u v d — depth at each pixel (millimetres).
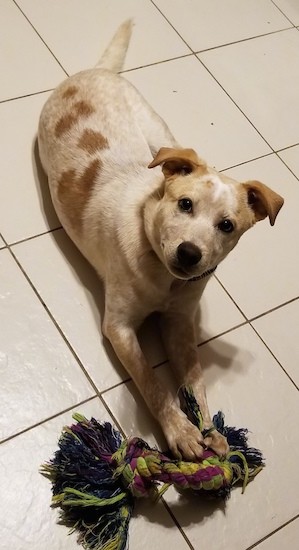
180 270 1250
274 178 2047
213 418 1479
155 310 1496
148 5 2316
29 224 1674
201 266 1240
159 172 1480
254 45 2387
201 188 1256
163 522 1340
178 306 1482
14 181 1736
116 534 1265
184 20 2340
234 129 2109
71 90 1611
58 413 1410
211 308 1701
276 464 1504
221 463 1335
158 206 1324
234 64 2293
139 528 1317
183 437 1346
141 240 1376
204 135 2053
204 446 1352
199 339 1635
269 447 1523
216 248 1270
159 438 1439
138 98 1723
